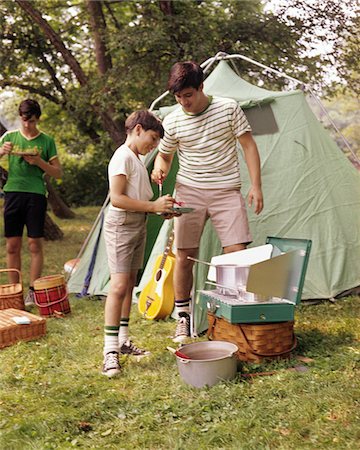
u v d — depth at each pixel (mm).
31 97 14070
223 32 10125
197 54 9617
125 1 11211
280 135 5199
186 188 4062
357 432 2551
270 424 2707
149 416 2871
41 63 12539
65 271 7004
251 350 3533
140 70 10406
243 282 3674
